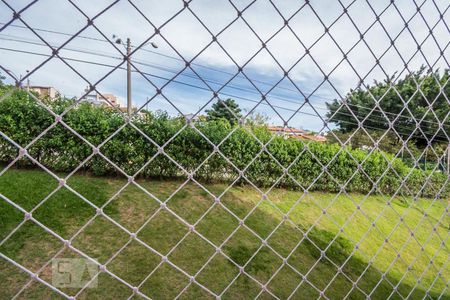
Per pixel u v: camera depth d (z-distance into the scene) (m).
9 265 2.91
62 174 4.89
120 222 3.97
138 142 5.26
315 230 5.15
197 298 3.01
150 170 5.45
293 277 3.72
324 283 3.74
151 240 3.73
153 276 3.15
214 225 4.47
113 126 5.16
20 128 4.64
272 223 5.01
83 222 3.80
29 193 4.06
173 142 5.39
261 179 6.32
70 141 4.90
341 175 6.71
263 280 3.52
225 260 3.72
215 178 5.99
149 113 5.27
